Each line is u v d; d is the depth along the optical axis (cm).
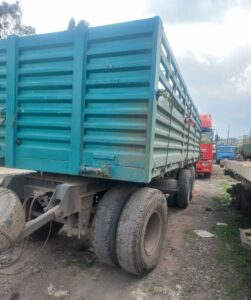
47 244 455
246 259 441
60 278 361
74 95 341
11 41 372
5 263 353
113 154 331
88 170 338
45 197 367
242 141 2669
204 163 1566
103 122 336
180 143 603
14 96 373
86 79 340
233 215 722
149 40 313
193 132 850
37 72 362
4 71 381
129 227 337
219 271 402
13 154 379
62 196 333
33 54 364
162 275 383
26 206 390
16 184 390
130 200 357
